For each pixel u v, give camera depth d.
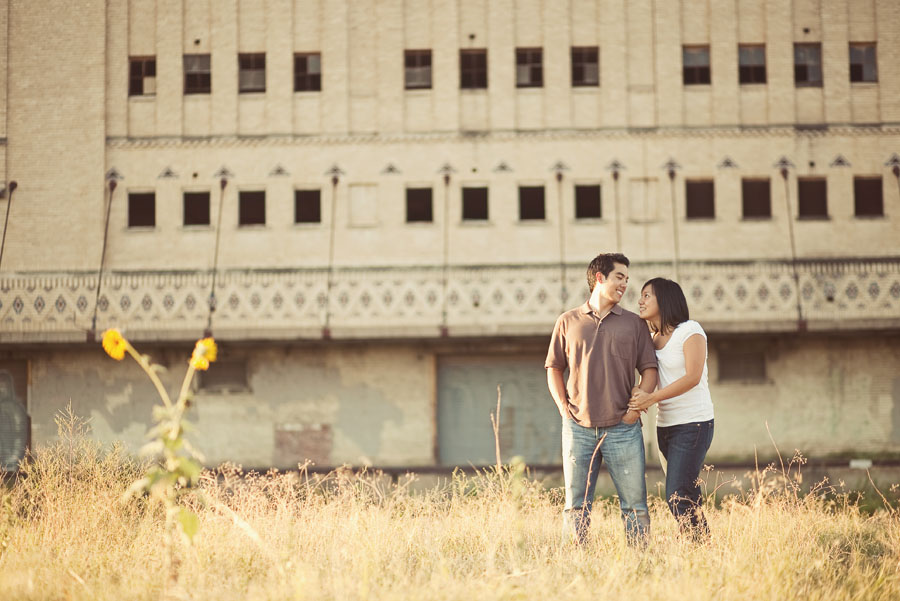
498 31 28.91
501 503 7.92
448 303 28.08
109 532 7.24
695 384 7.45
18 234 28.39
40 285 28.17
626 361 7.45
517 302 28.12
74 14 28.92
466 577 5.99
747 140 28.64
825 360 28.94
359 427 28.77
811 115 28.78
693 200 28.70
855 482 25.56
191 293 28.19
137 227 28.56
